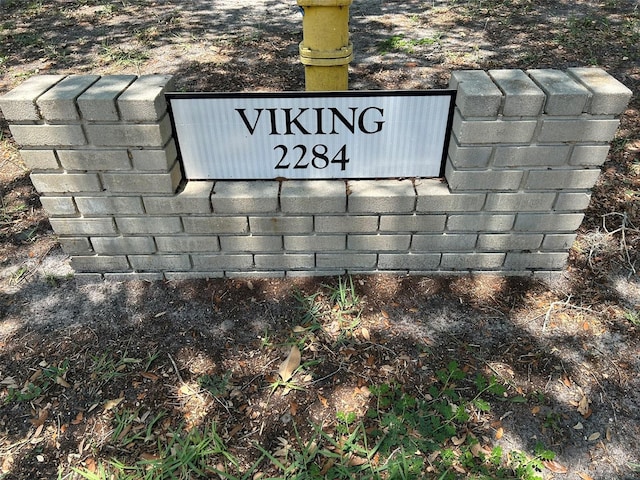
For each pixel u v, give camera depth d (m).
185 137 2.52
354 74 4.86
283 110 2.43
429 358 2.49
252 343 2.58
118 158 2.44
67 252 2.81
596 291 2.84
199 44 5.70
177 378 2.42
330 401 2.31
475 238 2.75
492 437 2.17
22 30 6.29
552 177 2.51
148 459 2.11
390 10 6.64
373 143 2.55
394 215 2.64
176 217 2.65
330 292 2.84
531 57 5.20
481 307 2.75
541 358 2.49
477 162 2.46
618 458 2.10
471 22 6.17
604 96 2.24
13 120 2.31
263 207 2.61
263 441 2.17
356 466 2.06
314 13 2.62
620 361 2.47
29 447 2.16
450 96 2.40
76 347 2.57
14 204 3.54
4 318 2.73
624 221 3.18
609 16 6.34
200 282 2.91
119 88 2.36
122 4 7.17
